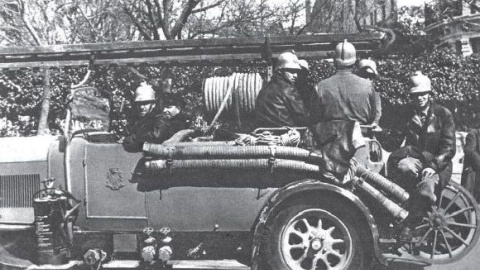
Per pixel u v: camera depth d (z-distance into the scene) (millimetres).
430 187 5680
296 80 6238
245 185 5832
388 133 8000
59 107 11641
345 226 5602
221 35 16984
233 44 6711
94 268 5812
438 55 15336
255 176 5805
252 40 6691
